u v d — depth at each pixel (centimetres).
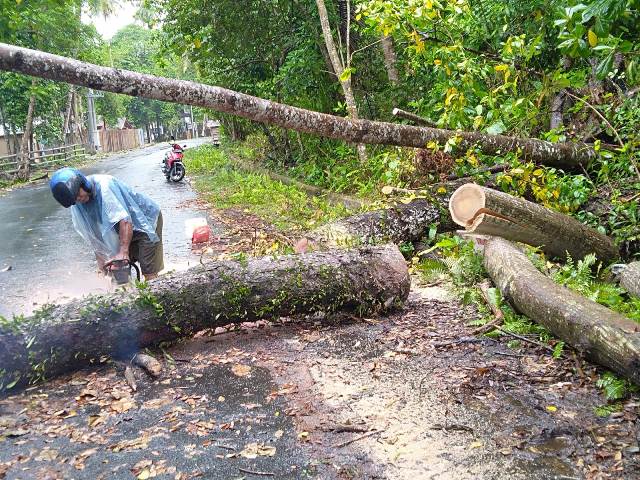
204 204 1149
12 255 794
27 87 2203
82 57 2469
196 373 383
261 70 1398
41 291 606
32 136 2650
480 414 312
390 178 804
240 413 329
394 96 1078
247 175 1477
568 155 709
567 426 296
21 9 1098
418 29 798
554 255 565
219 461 283
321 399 340
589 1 427
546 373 354
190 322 416
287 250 576
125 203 504
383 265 464
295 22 1237
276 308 440
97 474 278
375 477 265
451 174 757
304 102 1230
